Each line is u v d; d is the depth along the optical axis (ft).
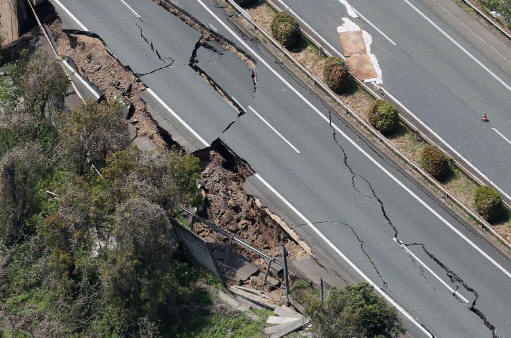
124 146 199.62
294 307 182.80
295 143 208.33
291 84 219.00
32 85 210.79
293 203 198.08
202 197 198.08
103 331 182.29
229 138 209.26
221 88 218.38
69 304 185.26
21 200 197.06
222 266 191.62
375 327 169.27
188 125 212.02
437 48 223.92
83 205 186.50
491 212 194.08
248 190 200.85
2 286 191.93
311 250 191.62
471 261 189.26
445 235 193.36
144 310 181.16
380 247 191.21
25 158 197.06
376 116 208.85
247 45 225.56
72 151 199.11
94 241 189.06
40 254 194.29
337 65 215.92
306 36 225.97
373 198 199.21
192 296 186.29
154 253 178.09
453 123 210.38
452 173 202.90
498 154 205.26
